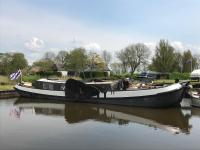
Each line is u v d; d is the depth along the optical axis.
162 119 22.88
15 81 51.00
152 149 15.10
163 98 28.09
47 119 22.61
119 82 30.89
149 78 67.69
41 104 31.81
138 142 16.22
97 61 101.19
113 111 26.92
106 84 31.30
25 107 29.41
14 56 83.31
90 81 35.25
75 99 33.47
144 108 28.64
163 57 84.12
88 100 32.59
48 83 35.84
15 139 16.53
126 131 18.66
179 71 92.62
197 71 70.25
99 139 16.72
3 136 17.12
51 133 17.94
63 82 34.97
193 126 20.28
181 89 28.14
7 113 25.42
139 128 19.56
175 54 88.56
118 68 100.25
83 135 17.55
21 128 19.22
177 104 28.84
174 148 15.25
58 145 15.55
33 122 21.30
